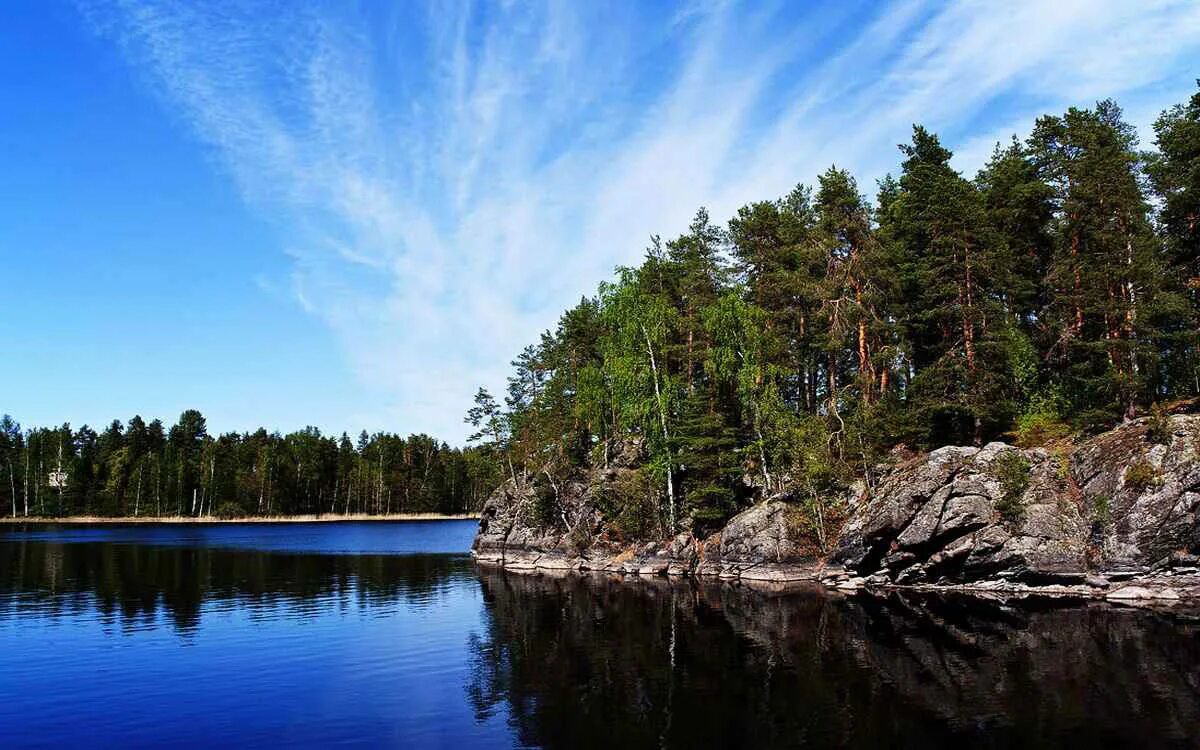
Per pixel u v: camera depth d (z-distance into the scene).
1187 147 43.16
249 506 152.75
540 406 73.50
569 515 65.69
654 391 59.03
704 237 66.62
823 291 52.16
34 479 149.75
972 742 16.14
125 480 152.12
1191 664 21.80
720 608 36.44
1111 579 35.44
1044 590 37.12
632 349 58.97
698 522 55.91
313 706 20.69
